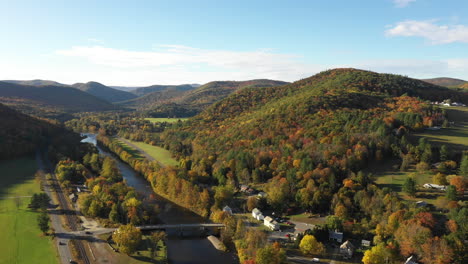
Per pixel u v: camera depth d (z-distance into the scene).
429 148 170.25
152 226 144.12
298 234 126.88
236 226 141.12
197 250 131.25
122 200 161.25
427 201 136.88
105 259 116.06
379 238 121.31
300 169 176.62
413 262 105.31
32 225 139.38
